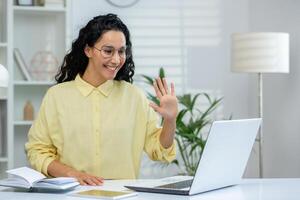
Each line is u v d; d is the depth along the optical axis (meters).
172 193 1.86
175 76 4.65
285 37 3.87
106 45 2.21
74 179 1.99
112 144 2.33
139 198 1.78
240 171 2.08
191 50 4.68
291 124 4.21
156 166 4.63
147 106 2.43
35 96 4.30
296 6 4.16
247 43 3.87
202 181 1.85
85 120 2.32
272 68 3.83
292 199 1.78
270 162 4.51
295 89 4.16
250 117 4.76
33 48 4.25
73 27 4.36
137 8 4.57
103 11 4.47
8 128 3.94
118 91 2.39
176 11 4.64
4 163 4.05
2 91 3.94
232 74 4.75
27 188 1.93
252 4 4.70
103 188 2.00
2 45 3.91
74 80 2.40
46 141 2.36
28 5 4.04
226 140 1.88
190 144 4.42
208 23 4.70
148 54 4.60
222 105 4.74
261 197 1.81
